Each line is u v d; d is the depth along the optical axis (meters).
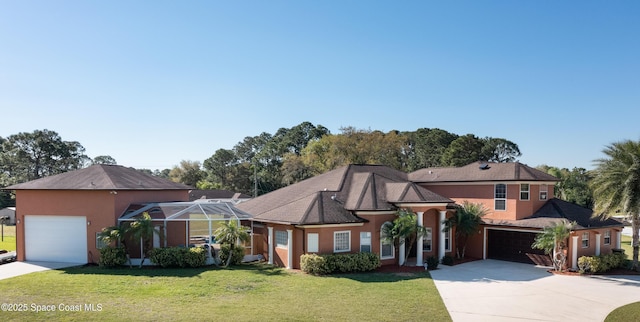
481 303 17.61
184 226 29.05
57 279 20.59
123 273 22.31
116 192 25.34
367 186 28.02
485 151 80.25
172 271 22.95
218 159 105.88
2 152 85.94
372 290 19.22
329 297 17.70
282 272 23.23
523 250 28.86
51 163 91.38
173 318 14.19
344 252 24.77
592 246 27.55
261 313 15.03
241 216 27.48
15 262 25.84
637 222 26.11
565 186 58.88
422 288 19.92
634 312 16.62
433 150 83.81
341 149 73.56
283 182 85.31
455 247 29.81
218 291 18.39
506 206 29.70
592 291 20.31
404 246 26.39
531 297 18.89
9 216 63.03
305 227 23.83
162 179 32.66
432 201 26.58
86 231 25.56
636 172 23.59
